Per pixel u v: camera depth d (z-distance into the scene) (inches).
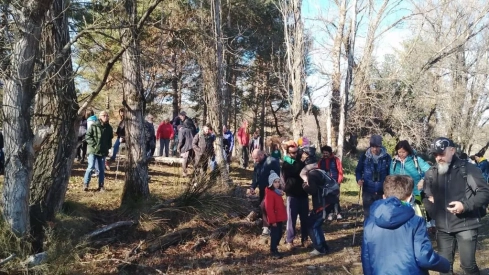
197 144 456.8
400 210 140.2
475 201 194.9
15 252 220.8
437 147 204.8
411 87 820.6
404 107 860.0
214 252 311.1
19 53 215.9
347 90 532.4
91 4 277.4
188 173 490.9
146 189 366.0
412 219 140.9
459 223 201.8
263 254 315.9
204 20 462.6
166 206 347.9
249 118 1358.3
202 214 348.5
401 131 858.8
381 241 141.6
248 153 768.3
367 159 321.4
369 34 605.9
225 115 636.1
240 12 805.9
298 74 602.5
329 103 740.0
